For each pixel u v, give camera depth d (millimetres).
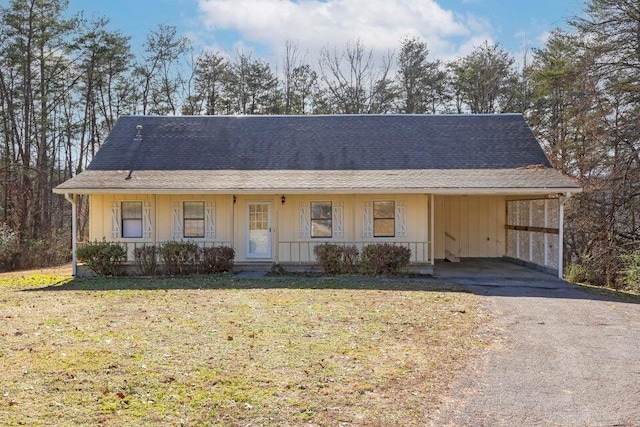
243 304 11039
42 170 29328
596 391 5836
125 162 17891
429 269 16172
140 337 8117
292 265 16828
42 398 5500
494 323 9344
